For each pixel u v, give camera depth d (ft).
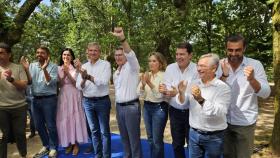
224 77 12.44
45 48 17.98
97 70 16.83
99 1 72.64
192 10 36.06
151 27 37.99
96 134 17.34
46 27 54.70
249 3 37.60
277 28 18.49
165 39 40.24
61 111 18.94
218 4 39.86
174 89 13.41
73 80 18.86
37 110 18.67
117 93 15.97
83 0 73.51
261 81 12.15
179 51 13.94
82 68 16.63
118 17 51.08
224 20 39.93
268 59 48.21
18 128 16.88
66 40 83.92
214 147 11.74
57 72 18.57
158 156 15.56
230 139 13.12
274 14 18.51
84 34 81.35
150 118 15.67
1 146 16.49
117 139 22.38
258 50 46.62
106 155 17.07
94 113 17.13
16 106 16.52
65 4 43.68
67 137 18.97
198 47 45.57
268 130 25.03
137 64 15.49
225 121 11.85
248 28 41.06
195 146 12.21
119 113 16.03
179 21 33.96
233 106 12.62
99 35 75.25
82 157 18.99
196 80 12.37
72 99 18.95
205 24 43.62
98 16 74.74
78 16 75.36
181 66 14.14
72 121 18.98
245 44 12.04
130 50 15.05
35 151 20.66
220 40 43.50
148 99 15.52
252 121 12.54
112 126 27.81
